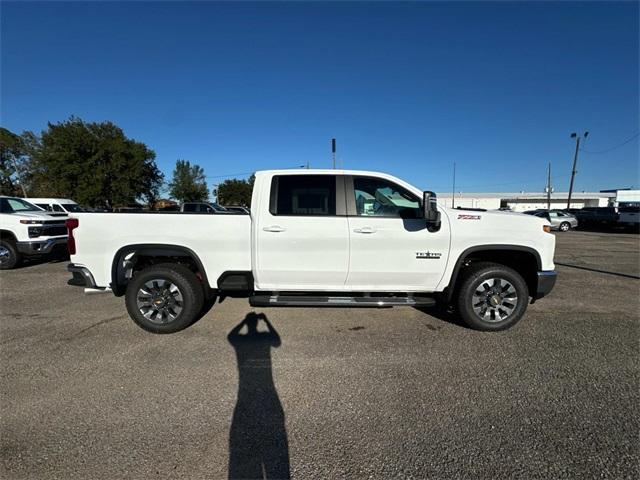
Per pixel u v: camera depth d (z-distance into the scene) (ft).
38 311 15.90
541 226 13.30
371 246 13.02
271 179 13.33
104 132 107.45
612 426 7.84
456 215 13.26
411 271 13.23
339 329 13.69
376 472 6.57
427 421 8.05
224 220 13.15
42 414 8.29
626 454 6.97
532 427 7.82
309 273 13.25
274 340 12.62
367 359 11.14
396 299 13.30
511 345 12.19
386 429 7.78
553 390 9.33
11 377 10.00
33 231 25.53
